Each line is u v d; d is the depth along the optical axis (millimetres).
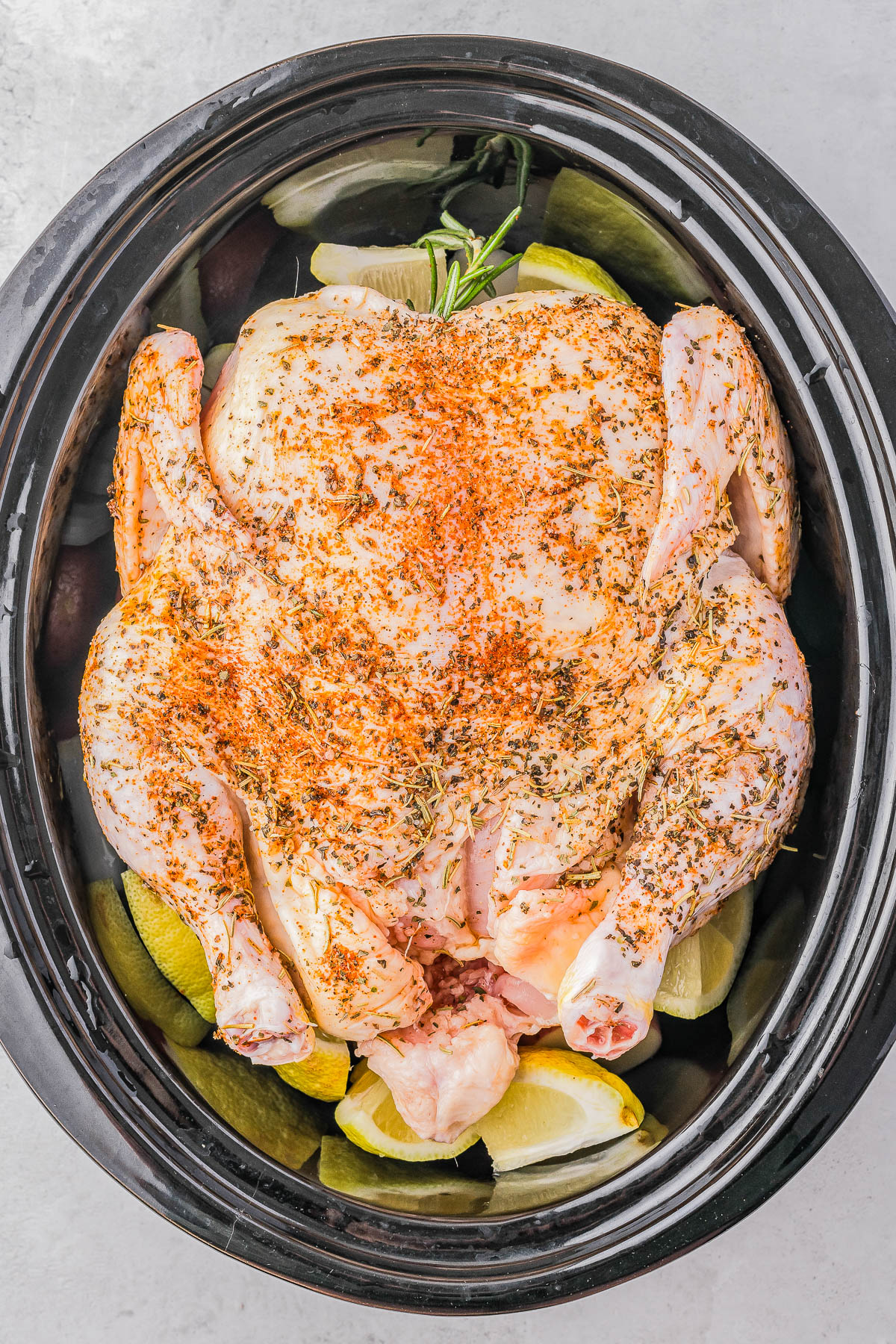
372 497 452
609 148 482
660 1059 518
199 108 478
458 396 462
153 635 466
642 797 480
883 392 476
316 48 546
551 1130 508
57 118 548
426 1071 492
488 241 502
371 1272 482
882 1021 478
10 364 478
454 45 479
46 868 483
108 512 510
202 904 477
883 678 477
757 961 509
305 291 526
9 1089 546
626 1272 480
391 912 472
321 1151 506
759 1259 542
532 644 457
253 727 467
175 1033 505
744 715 467
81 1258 545
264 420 459
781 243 478
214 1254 547
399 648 453
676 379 466
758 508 483
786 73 543
